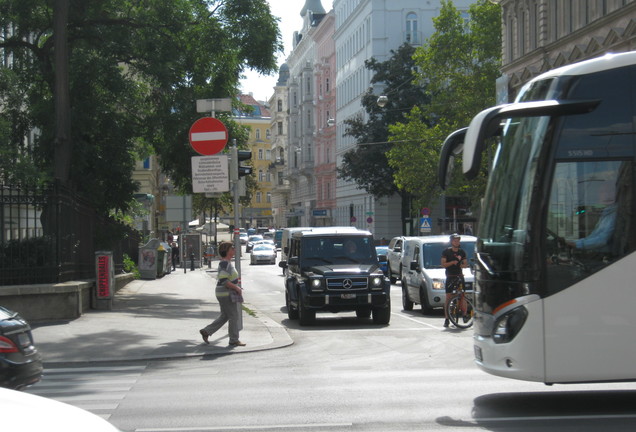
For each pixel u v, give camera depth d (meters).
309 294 18.58
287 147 120.38
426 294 21.25
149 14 26.25
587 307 8.31
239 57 27.34
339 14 90.38
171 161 28.41
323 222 97.69
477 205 46.19
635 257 8.35
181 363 13.21
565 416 8.38
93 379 11.50
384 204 68.88
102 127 26.39
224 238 98.75
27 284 17.80
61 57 22.48
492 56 50.62
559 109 8.41
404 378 11.18
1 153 19.69
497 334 8.55
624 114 8.47
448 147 9.04
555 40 41.59
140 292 29.89
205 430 7.93
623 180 8.42
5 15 25.19
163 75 25.69
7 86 24.92
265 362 13.20
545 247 8.37
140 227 54.88
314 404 9.25
